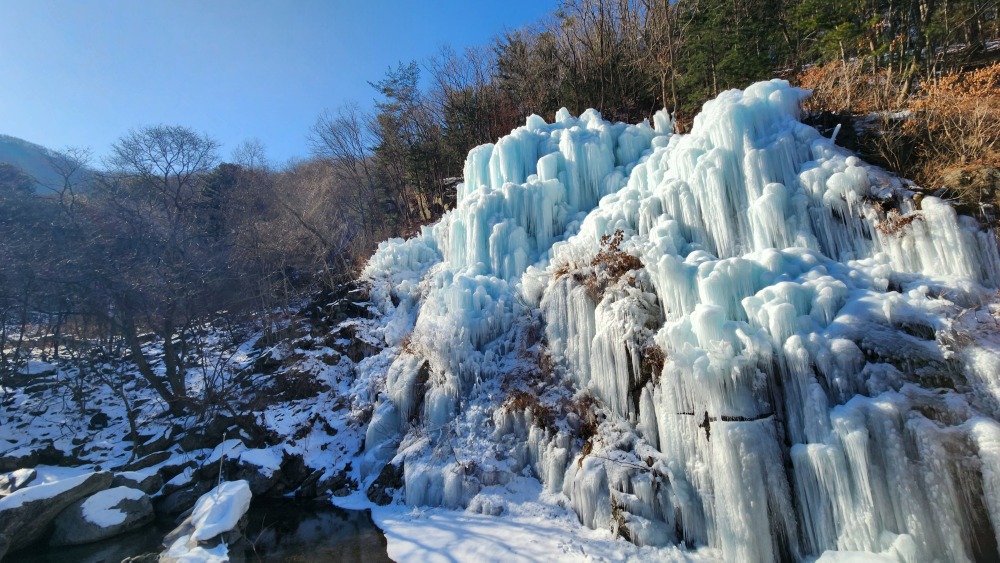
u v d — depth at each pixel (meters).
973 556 5.61
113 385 15.30
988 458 5.60
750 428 6.88
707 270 8.49
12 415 14.81
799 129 10.23
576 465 8.92
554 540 7.95
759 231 9.43
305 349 17.17
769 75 19.25
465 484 9.84
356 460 12.63
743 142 10.16
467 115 28.55
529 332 11.50
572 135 14.84
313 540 9.38
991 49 16.50
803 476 6.58
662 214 10.78
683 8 24.17
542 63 28.80
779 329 7.32
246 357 18.08
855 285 7.97
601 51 24.95
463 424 10.84
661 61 22.19
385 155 32.66
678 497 7.42
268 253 22.72
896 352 6.62
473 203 14.70
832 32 17.42
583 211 14.27
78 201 20.77
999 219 8.02
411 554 8.39
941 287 7.39
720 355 7.34
